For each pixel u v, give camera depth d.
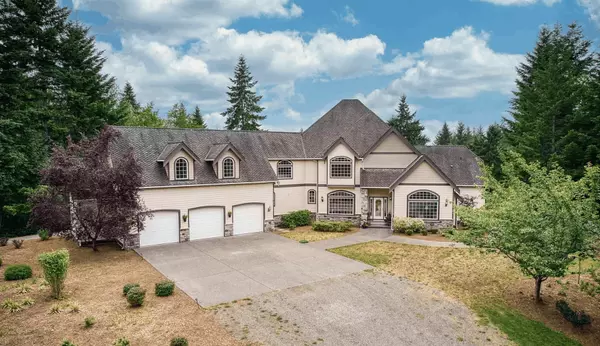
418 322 12.62
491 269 18.62
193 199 24.47
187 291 14.91
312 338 11.24
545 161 31.83
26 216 30.58
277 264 19.12
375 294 15.06
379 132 32.44
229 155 25.86
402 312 13.39
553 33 41.66
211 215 25.39
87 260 19.42
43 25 34.75
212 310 13.06
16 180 28.66
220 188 25.61
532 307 14.30
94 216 20.05
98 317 12.26
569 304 14.59
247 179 26.77
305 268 18.45
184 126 65.00
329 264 19.23
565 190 13.10
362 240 24.97
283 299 14.28
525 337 11.98
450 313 13.45
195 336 11.09
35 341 10.64
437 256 20.95
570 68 36.28
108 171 19.08
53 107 35.44
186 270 17.88
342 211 30.62
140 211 20.38
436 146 34.75
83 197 19.84
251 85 58.69
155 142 25.25
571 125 31.42
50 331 11.25
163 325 11.77
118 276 16.73
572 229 12.40
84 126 37.25
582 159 28.89
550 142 33.12
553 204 12.88
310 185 32.03
